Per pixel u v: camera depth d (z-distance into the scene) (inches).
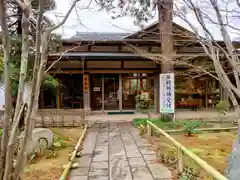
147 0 202.2
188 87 581.9
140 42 467.2
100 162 191.9
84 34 499.5
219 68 118.5
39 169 176.6
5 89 54.5
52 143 231.9
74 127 364.2
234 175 127.2
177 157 173.8
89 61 504.7
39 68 58.6
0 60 177.5
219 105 424.8
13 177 55.1
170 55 225.3
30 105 56.9
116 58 479.8
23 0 57.9
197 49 473.4
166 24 241.6
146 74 547.8
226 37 109.0
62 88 538.6
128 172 167.6
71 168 177.8
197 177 142.3
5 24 52.9
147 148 233.6
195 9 105.7
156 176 158.6
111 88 549.0
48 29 61.1
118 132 322.7
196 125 311.6
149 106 539.8
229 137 271.4
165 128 308.7
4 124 54.6
